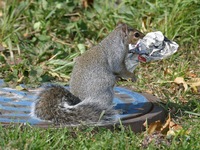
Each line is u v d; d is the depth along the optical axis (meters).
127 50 10.82
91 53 10.59
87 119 10.05
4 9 15.36
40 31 15.00
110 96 10.43
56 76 13.09
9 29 14.75
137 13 15.02
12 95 11.62
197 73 13.47
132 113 10.74
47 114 10.14
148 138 9.96
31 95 11.69
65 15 15.76
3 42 14.34
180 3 14.68
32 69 12.91
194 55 14.17
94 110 10.10
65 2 15.94
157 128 10.25
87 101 10.20
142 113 10.79
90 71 10.38
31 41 14.59
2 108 10.74
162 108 11.26
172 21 14.53
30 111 10.60
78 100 10.39
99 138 9.57
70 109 10.09
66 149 9.30
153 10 14.96
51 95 10.23
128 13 15.08
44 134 9.52
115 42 10.68
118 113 10.64
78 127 9.88
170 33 14.40
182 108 11.62
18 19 15.39
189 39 14.42
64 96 10.25
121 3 15.25
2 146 9.09
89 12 15.72
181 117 11.15
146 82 13.04
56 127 9.84
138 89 12.73
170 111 11.36
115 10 15.28
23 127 9.77
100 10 15.59
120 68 10.76
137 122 10.31
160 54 10.91
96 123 10.03
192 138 9.82
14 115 10.36
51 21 15.38
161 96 12.44
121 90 12.23
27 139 9.23
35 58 13.84
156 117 10.74
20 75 12.95
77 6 16.20
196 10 14.68
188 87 12.66
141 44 10.84
